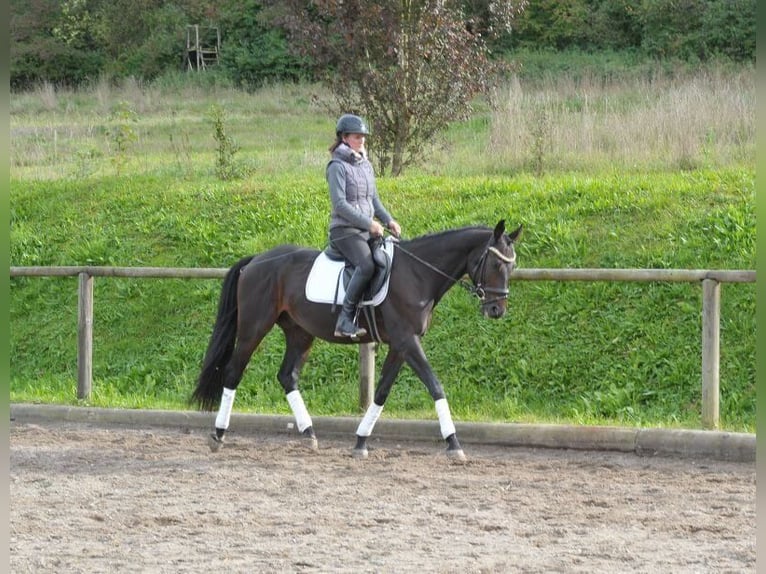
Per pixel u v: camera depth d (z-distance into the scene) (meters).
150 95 36.16
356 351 12.53
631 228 13.27
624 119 18.67
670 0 35.44
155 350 13.55
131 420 11.62
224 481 8.73
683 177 14.98
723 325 11.44
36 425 11.62
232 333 10.21
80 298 12.45
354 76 18.50
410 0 18.48
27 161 21.88
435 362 12.10
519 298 12.52
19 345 14.27
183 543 6.84
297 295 9.73
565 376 11.41
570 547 6.62
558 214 13.95
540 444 9.91
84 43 43.78
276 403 11.95
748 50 33.84
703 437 9.30
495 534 6.98
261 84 38.34
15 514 7.65
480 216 14.33
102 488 8.51
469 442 10.16
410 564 6.26
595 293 12.25
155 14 42.78
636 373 11.15
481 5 21.88
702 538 6.80
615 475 8.71
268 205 15.96
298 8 19.20
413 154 18.56
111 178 18.23
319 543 6.79
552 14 38.19
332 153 9.60
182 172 19.33
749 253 12.16
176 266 14.80
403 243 9.58
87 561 6.42
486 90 18.89
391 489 8.34
